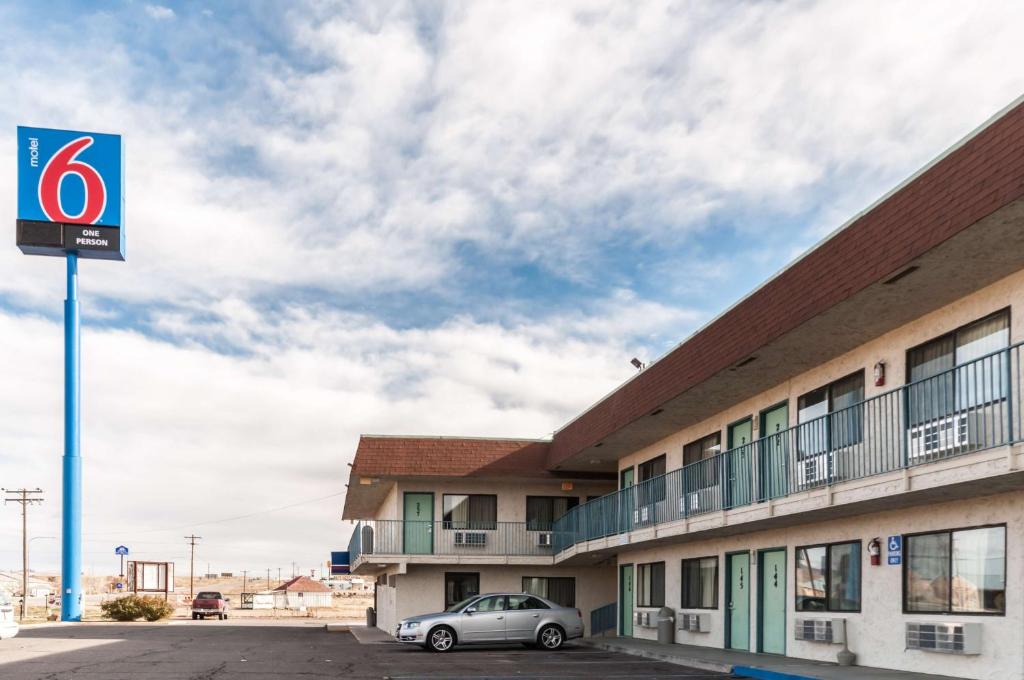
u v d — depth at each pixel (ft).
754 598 72.38
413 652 78.89
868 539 58.34
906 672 53.26
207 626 139.03
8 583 393.50
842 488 53.98
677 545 87.30
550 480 113.91
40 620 167.94
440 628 79.56
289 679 54.85
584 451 99.86
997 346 47.75
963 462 43.62
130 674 56.39
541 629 82.17
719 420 79.77
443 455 109.70
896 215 46.01
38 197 128.57
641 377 81.41
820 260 52.95
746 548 74.23
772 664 60.13
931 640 50.80
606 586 113.80
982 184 39.60
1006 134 38.27
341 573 138.82
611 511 93.86
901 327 55.52
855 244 49.55
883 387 56.65
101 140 131.85
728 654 69.51
